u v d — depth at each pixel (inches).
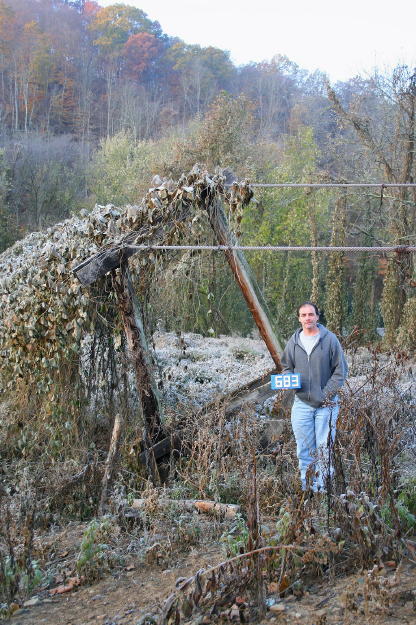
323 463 174.6
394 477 186.9
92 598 162.4
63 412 273.1
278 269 969.5
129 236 260.8
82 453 265.9
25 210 1299.2
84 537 183.0
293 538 155.6
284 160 1128.2
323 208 974.4
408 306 671.1
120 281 259.4
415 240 740.0
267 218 949.8
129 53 2266.2
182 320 303.4
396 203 757.9
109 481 223.6
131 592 163.2
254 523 150.4
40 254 286.4
